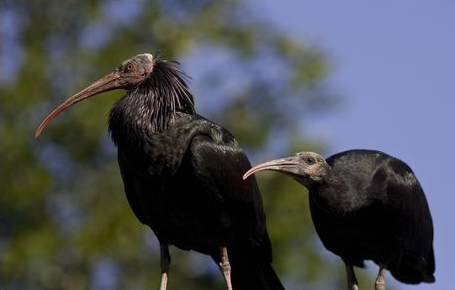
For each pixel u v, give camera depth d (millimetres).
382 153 16484
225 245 15555
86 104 25547
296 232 24109
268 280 16172
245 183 15539
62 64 27922
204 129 15414
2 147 26312
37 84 27234
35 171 26234
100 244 25344
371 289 23531
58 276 25719
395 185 16203
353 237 16297
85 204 26531
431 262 17000
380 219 16219
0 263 25562
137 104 15406
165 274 15617
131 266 25469
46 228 26250
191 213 15438
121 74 15852
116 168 26500
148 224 15836
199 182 15266
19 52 28469
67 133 26391
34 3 28922
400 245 16328
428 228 16734
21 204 26250
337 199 16016
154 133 15242
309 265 23984
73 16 28828
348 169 16125
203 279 25234
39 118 26859
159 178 15266
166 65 15633
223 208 15453
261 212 15820
